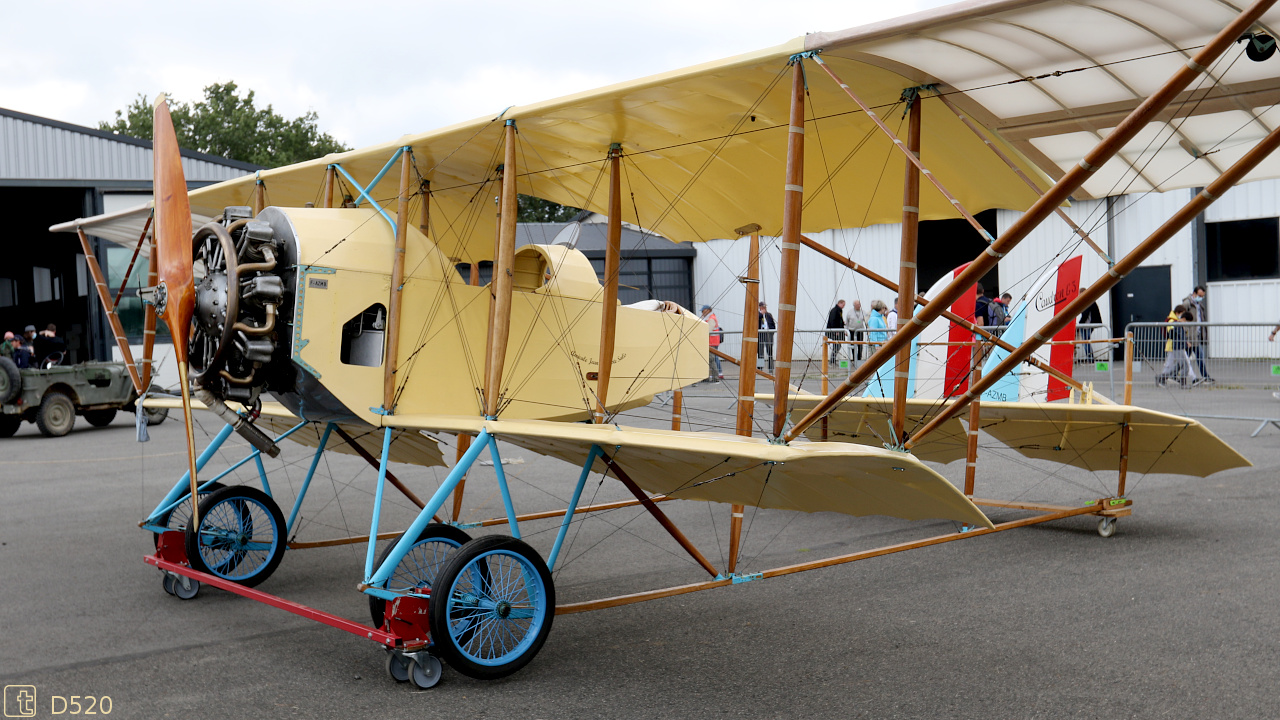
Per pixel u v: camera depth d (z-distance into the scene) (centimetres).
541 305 566
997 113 414
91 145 1908
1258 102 379
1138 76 368
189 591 498
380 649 412
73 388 1329
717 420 1200
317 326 445
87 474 942
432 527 439
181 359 428
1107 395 1328
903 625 438
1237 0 304
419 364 486
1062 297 844
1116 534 627
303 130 6919
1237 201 1834
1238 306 1850
